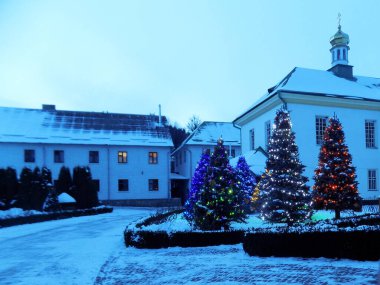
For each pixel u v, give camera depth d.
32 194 27.64
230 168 15.48
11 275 9.55
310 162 28.22
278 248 10.41
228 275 8.54
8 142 42.25
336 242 9.80
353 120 30.16
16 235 18.48
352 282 7.39
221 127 54.88
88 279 8.86
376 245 9.32
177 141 87.31
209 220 14.59
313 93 28.39
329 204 20.64
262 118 31.77
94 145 45.59
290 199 16.97
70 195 34.50
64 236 17.58
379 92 31.97
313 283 7.49
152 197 47.06
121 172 46.25
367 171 30.28
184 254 11.56
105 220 26.33
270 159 17.89
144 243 12.86
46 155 43.81
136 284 8.21
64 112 49.94
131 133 48.72
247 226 16.02
